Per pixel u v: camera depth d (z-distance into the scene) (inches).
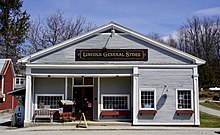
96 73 921.5
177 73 915.4
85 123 856.9
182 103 908.0
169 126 892.6
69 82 963.3
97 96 952.3
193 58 912.9
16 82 1973.4
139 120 895.7
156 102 904.9
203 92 2410.2
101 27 933.2
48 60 927.0
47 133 748.6
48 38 2069.4
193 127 879.7
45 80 953.5
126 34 934.4
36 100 941.8
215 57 3176.7
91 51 928.3
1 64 1574.8
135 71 914.1
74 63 924.0
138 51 924.6
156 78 913.5
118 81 953.5
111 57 924.6
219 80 2886.3
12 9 2082.9
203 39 3233.3
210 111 1376.7
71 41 930.7
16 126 938.7
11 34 2053.4
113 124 897.5
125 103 948.0
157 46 925.2
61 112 922.7
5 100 1573.6
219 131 792.3
